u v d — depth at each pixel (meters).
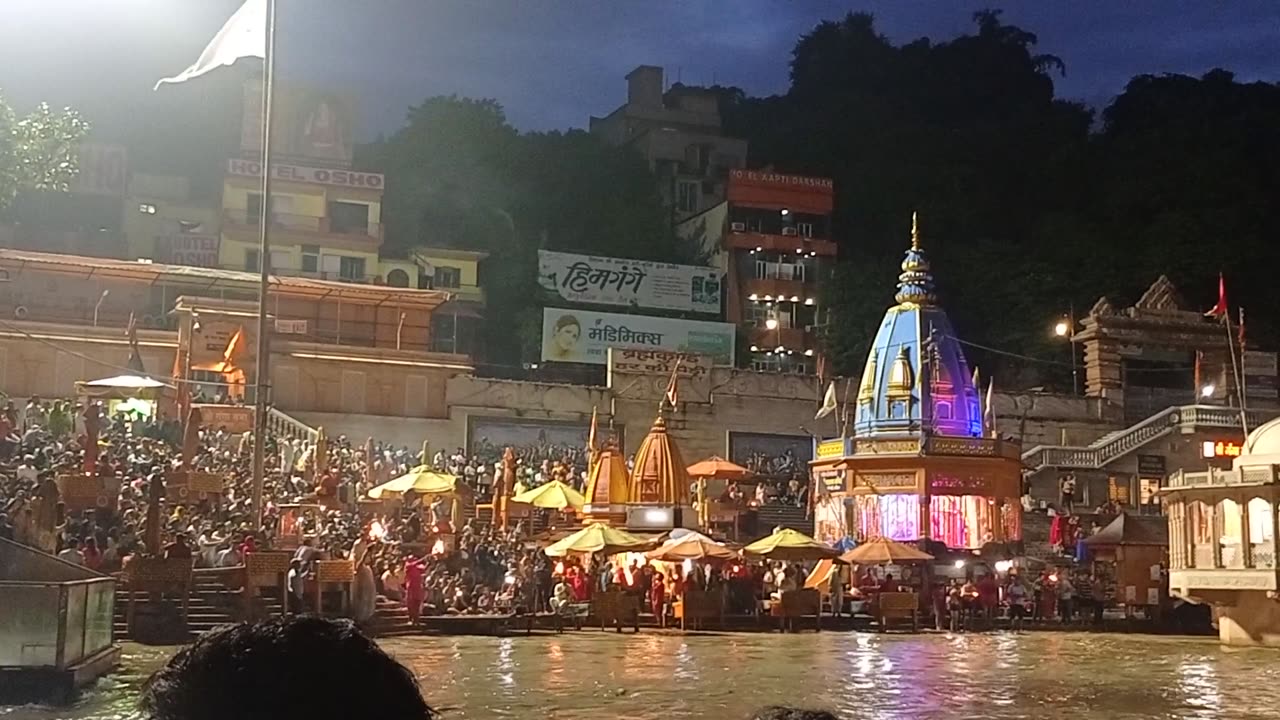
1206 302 76.69
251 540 28.72
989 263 79.19
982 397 64.56
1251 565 31.86
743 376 61.53
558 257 74.38
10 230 66.25
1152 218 82.12
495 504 43.09
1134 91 95.94
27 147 29.86
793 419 61.88
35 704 15.65
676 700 17.86
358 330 58.31
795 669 23.31
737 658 25.78
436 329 69.94
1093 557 43.78
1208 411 62.50
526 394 58.31
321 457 40.38
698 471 50.97
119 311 55.66
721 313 76.88
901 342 51.12
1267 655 28.72
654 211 83.81
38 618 16.19
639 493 42.25
